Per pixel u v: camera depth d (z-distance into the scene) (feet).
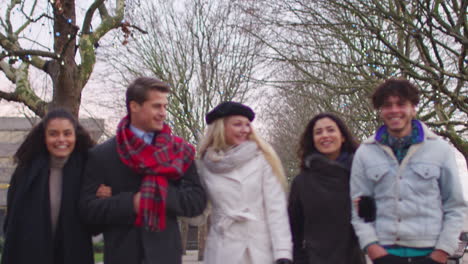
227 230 11.58
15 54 20.84
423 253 10.35
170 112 50.93
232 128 12.09
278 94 50.37
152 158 10.69
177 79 51.11
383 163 10.98
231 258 11.37
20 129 95.04
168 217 10.98
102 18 25.76
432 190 10.47
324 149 12.42
